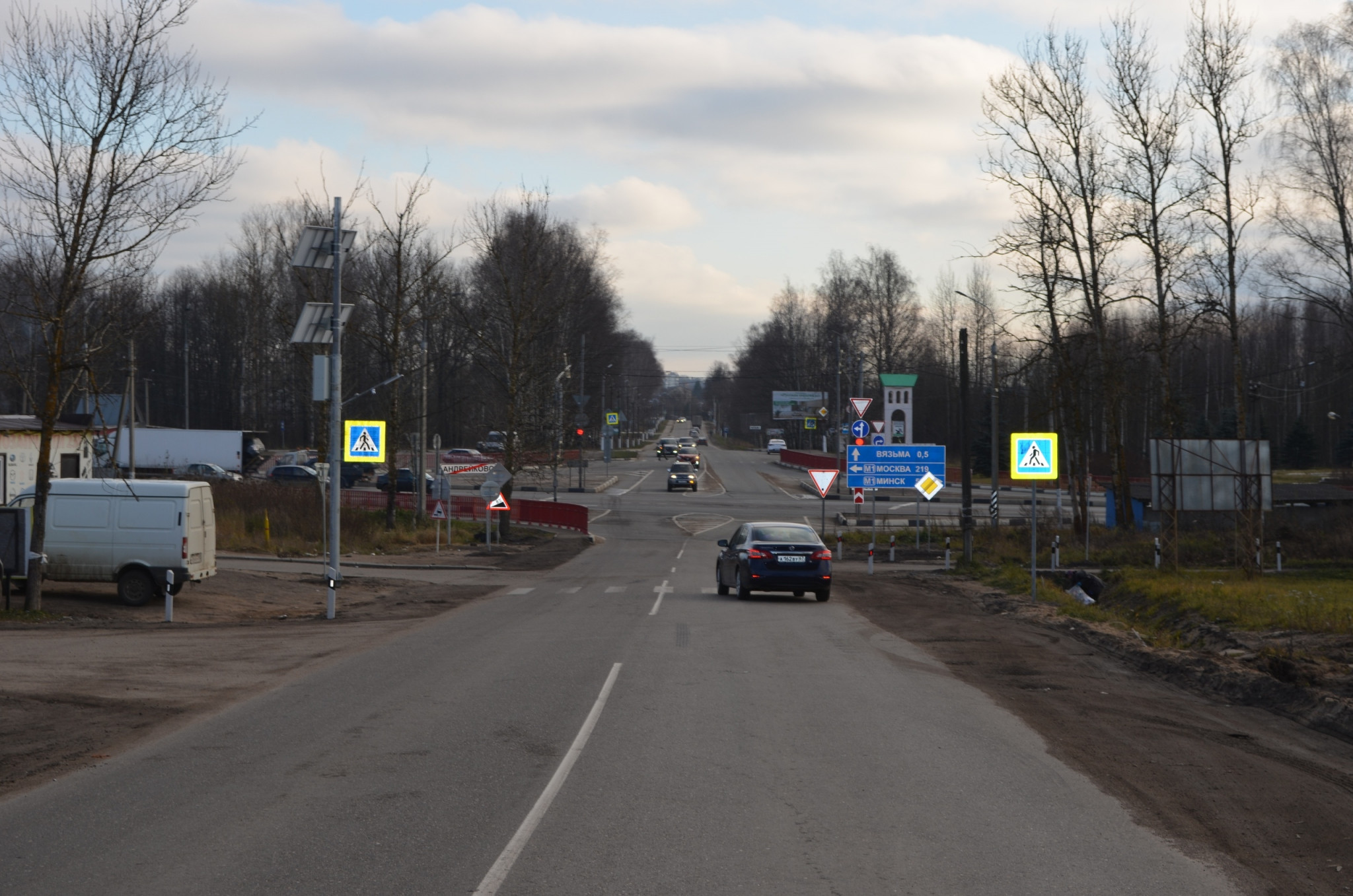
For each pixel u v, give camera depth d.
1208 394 88.94
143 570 21.14
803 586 23.06
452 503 56.09
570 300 52.59
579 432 57.25
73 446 36.88
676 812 6.96
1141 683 13.19
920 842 6.39
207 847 6.18
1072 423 49.50
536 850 6.12
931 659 14.81
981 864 5.99
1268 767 8.67
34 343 20.33
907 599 24.73
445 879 5.62
